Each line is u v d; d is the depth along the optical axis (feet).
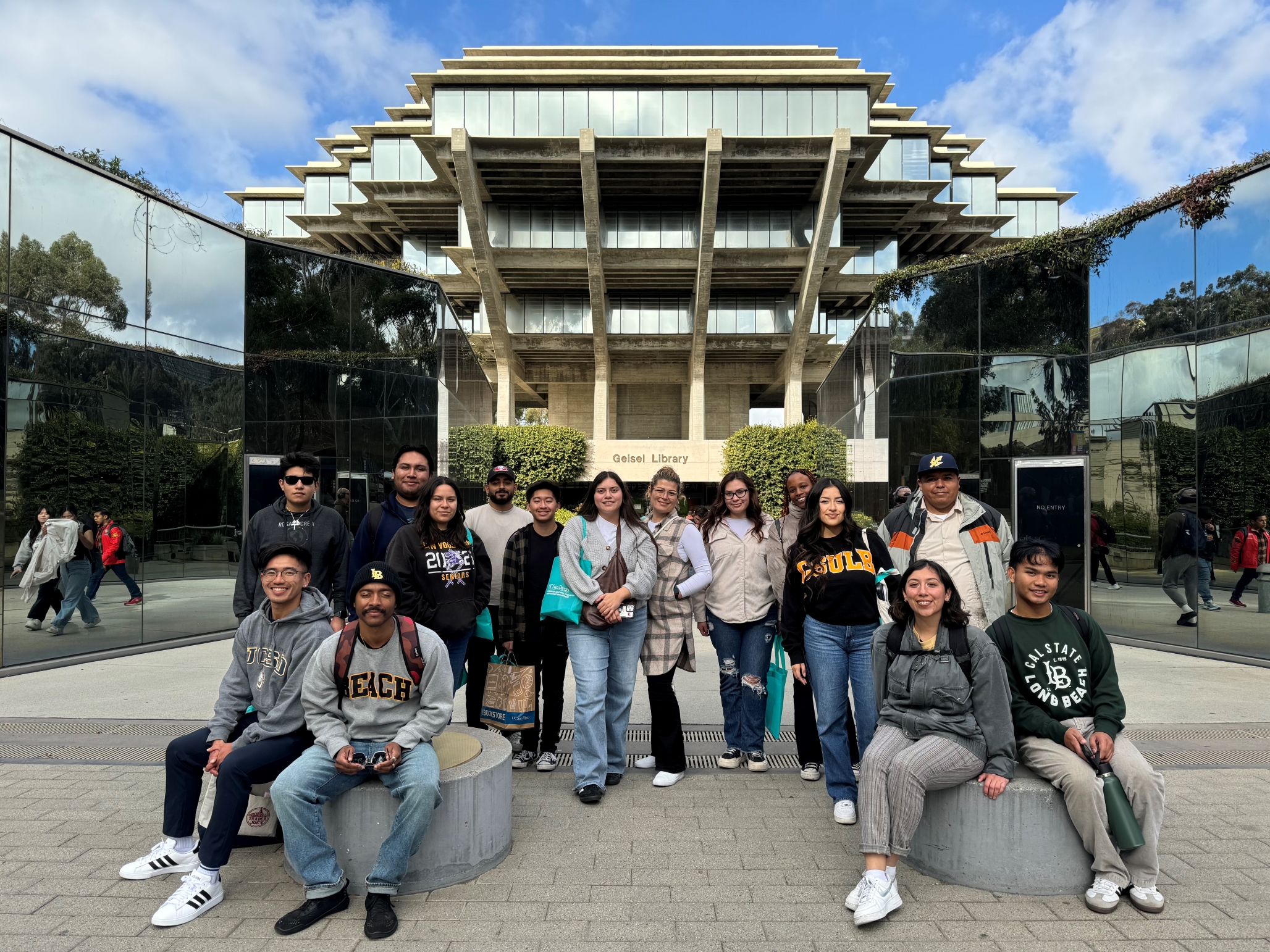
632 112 98.07
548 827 11.98
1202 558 28.30
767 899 9.67
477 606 14.26
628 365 126.82
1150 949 8.48
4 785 13.70
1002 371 36.19
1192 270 28.91
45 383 25.91
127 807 12.70
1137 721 18.13
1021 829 9.89
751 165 97.35
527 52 129.49
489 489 16.84
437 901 9.62
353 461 38.52
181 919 9.01
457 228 127.03
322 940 8.68
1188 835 11.60
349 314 38.65
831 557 12.75
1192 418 28.84
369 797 9.89
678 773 14.15
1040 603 10.76
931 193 111.34
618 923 9.05
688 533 14.44
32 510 25.45
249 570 14.29
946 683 10.14
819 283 101.60
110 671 24.85
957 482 13.10
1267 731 17.26
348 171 136.15
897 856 11.08
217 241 32.63
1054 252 34.22
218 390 32.55
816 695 12.67
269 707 10.48
